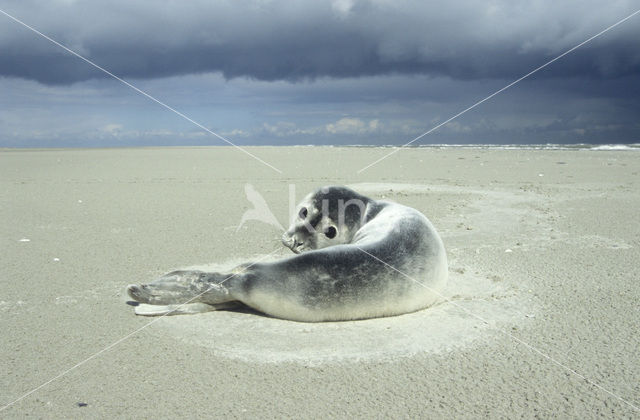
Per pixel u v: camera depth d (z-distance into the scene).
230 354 4.46
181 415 3.51
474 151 31.27
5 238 8.98
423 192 14.21
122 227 9.94
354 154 29.86
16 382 3.98
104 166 23.81
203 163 24.91
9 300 5.84
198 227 9.94
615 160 22.70
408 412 3.54
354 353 4.46
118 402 3.68
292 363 4.29
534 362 4.27
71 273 6.88
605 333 4.82
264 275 5.20
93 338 4.80
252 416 3.50
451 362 4.29
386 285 5.07
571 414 3.51
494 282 6.41
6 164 25.25
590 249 7.95
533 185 15.50
